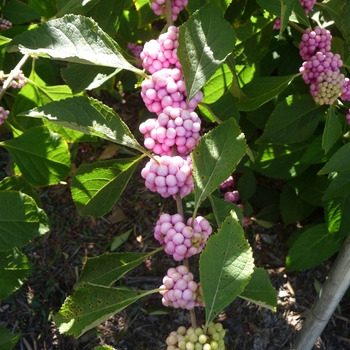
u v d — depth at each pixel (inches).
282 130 15.3
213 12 9.2
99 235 21.0
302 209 19.4
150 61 9.6
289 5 9.1
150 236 21.0
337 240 16.7
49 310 19.1
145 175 9.0
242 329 19.0
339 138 16.4
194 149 8.6
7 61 18.9
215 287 7.9
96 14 13.1
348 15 11.9
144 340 18.8
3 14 17.6
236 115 12.2
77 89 12.4
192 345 7.7
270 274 20.0
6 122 17.4
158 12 11.3
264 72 19.5
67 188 22.0
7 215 11.9
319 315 15.6
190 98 9.1
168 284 8.4
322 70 14.2
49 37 9.0
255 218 20.6
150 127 9.1
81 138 16.7
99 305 8.5
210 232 9.1
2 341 13.9
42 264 20.1
